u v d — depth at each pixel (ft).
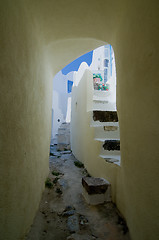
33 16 4.56
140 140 3.36
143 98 3.21
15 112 3.19
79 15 5.36
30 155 4.53
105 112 10.73
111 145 8.18
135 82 3.63
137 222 3.62
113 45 5.82
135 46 3.60
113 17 5.02
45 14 5.10
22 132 3.72
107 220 5.12
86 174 10.10
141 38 3.27
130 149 4.01
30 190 4.48
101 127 9.55
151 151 2.88
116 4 4.50
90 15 5.39
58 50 7.62
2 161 2.56
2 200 2.56
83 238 4.36
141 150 3.31
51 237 4.36
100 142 8.10
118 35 4.97
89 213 5.62
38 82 5.57
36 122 5.38
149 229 2.98
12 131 3.03
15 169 3.20
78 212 5.68
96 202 6.23
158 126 2.65
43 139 7.07
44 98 7.04
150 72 2.91
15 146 3.20
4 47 2.59
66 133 24.23
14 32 3.08
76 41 7.08
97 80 18.10
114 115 10.84
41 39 5.80
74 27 5.98
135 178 3.68
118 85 5.24
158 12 2.61
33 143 4.94
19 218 3.44
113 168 6.17
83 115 13.05
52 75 9.78
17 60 3.28
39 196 5.98
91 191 6.20
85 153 11.56
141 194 3.34
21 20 3.53
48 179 8.43
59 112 32.12
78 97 16.22
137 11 3.43
